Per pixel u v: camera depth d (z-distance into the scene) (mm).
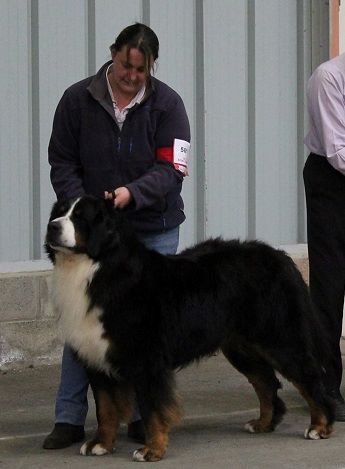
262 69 15688
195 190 15180
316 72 11523
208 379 13453
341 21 16047
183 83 14930
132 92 10117
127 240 9672
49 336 13969
